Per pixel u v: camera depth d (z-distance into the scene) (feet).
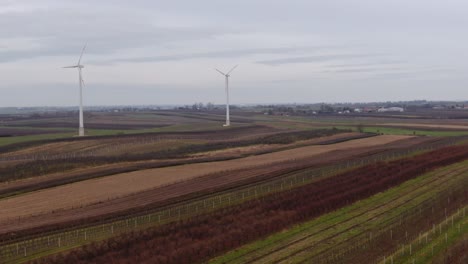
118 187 195.42
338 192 180.96
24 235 133.08
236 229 135.54
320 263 111.45
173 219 149.38
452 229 133.69
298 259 114.52
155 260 112.47
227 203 168.45
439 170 224.94
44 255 117.80
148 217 151.64
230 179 209.56
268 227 137.08
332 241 127.24
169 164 249.14
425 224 140.36
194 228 138.10
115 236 131.03
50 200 174.91
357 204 166.20
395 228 137.08
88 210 160.04
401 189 187.93
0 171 227.20
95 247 121.60
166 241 127.13
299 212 152.25
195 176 216.74
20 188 193.77
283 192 182.29
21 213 156.56
